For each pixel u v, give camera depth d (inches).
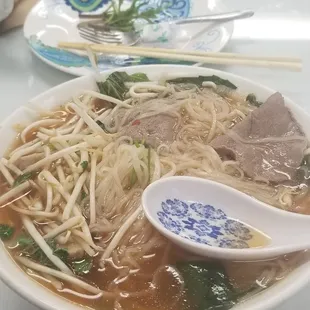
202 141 10.2
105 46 12.7
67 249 8.2
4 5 14.4
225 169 9.5
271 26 15.1
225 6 15.7
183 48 14.1
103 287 7.9
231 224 8.5
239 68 13.7
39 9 15.3
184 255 8.1
